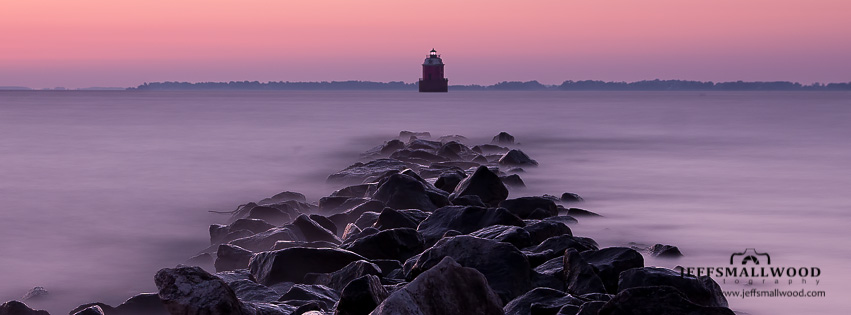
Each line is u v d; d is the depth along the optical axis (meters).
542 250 13.42
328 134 61.50
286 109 121.12
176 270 9.15
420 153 34.19
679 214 21.66
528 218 18.86
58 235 20.31
